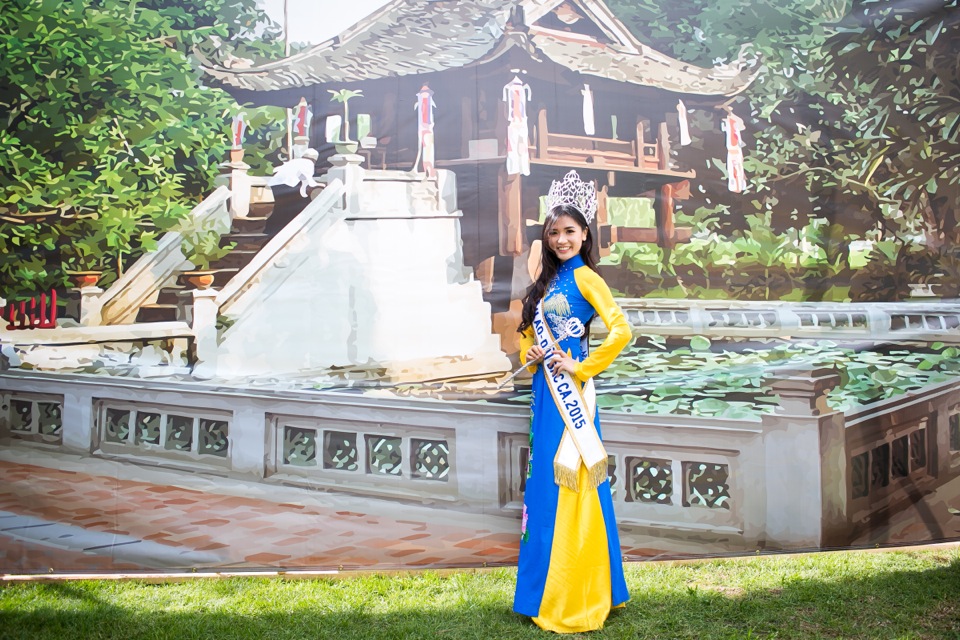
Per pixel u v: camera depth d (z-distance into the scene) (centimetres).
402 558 318
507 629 252
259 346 320
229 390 319
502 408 318
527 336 283
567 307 263
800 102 324
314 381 319
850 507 321
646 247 323
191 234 320
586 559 253
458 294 320
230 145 320
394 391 318
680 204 323
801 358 321
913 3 322
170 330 320
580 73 322
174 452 320
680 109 323
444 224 320
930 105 323
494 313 320
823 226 323
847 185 324
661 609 267
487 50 321
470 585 295
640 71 323
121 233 319
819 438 320
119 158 318
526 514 264
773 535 320
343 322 319
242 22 319
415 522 319
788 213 324
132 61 317
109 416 320
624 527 322
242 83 320
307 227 319
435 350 319
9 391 318
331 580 308
